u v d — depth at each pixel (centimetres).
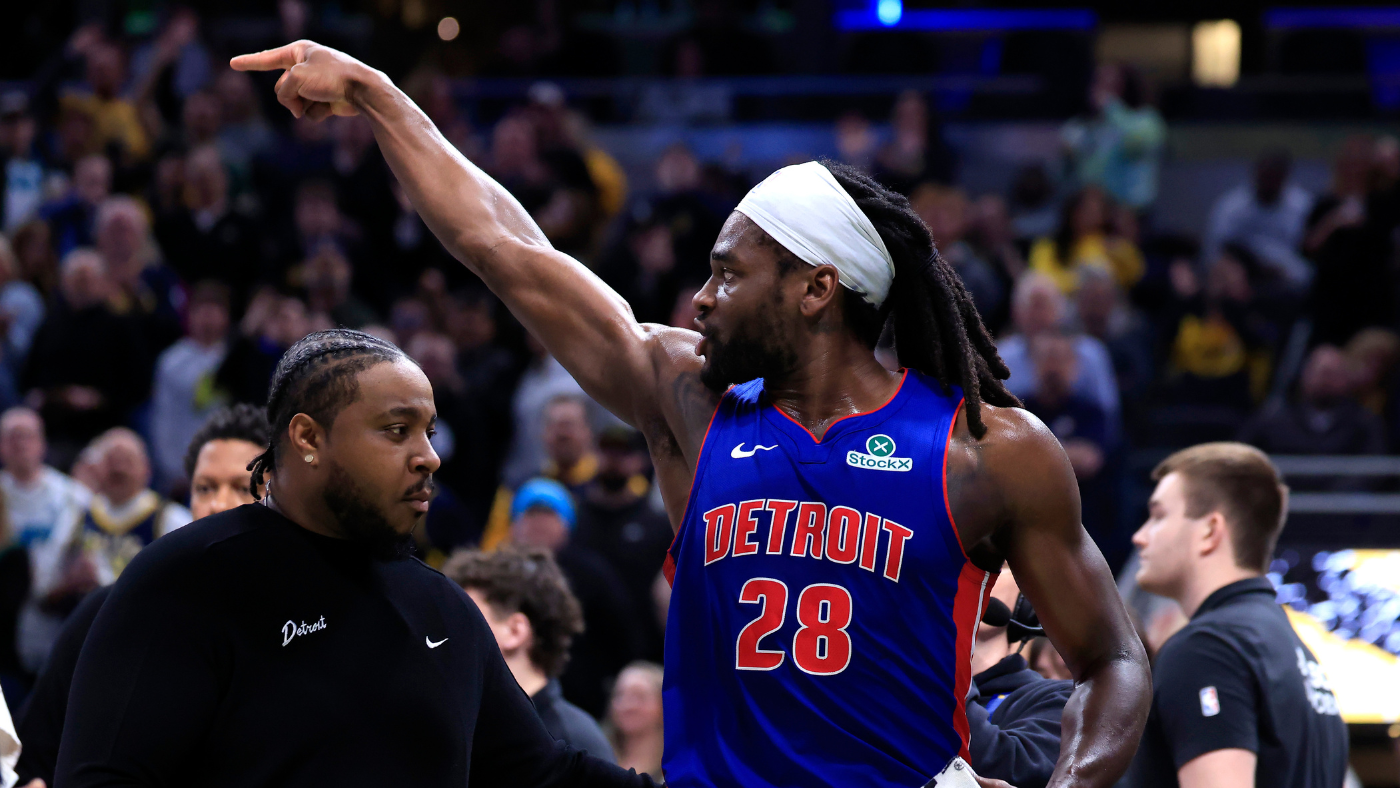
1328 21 2616
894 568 374
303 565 397
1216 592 615
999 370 413
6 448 1187
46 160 2002
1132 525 1345
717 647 381
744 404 405
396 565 419
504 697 438
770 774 368
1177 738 575
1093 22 2502
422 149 461
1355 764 1021
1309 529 1277
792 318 393
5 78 2528
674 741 385
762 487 384
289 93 459
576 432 1293
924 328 404
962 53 2552
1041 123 2319
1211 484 618
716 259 400
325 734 384
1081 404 1329
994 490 383
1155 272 1894
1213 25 2683
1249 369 1756
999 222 1733
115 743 369
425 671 405
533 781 438
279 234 1795
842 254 391
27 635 1145
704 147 2280
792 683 372
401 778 393
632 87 2306
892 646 372
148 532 1130
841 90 2316
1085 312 1537
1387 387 1573
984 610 441
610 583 1122
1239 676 574
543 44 2372
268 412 415
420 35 2355
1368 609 1134
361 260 1773
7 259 1673
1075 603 386
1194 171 2288
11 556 1155
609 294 446
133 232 1611
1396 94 2417
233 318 1742
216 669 381
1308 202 2017
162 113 2147
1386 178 1875
